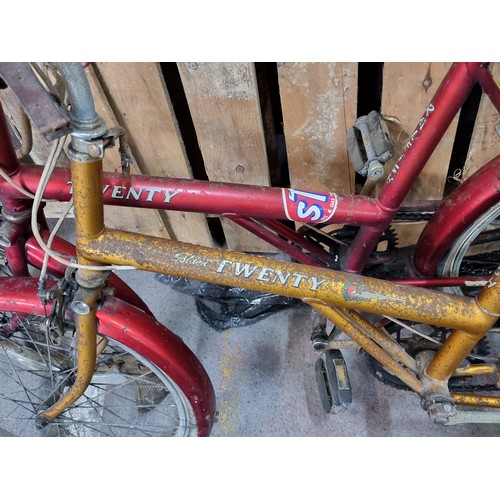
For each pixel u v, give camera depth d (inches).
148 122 44.0
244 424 50.3
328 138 43.9
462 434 48.9
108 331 34.0
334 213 32.6
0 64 20.2
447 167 45.6
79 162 23.5
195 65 38.7
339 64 38.2
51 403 43.3
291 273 29.4
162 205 32.4
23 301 33.4
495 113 40.6
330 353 45.5
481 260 45.3
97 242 28.3
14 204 32.6
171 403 50.9
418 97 40.0
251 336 55.6
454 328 31.4
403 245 54.8
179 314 57.4
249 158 46.3
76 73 20.4
